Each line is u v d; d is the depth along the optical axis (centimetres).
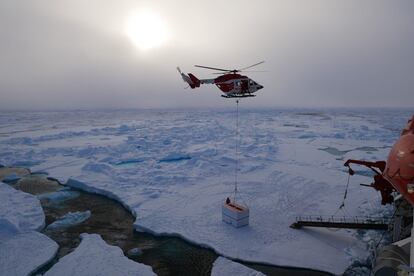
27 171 3030
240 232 1605
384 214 1797
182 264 1393
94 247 1480
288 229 1631
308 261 1346
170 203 2019
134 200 2084
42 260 1355
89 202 2188
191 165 2911
